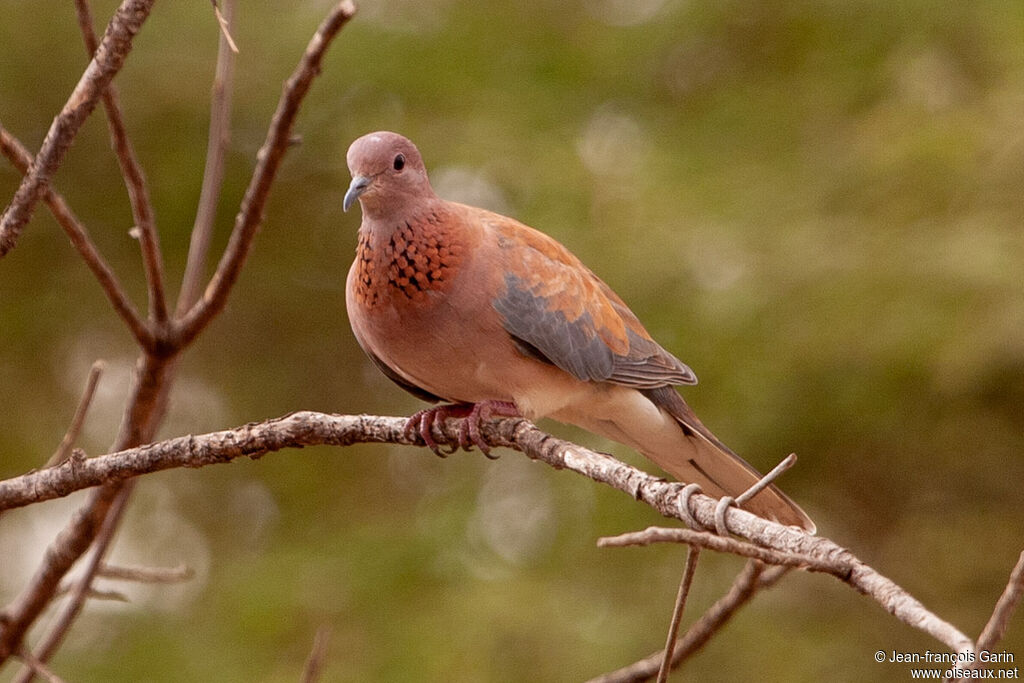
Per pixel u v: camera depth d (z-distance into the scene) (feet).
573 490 43.50
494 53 45.96
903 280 38.68
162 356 20.99
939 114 41.37
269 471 46.60
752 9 45.09
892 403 40.50
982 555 41.22
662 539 12.87
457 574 40.93
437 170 43.16
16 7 43.55
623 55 45.50
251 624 39.78
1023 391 41.47
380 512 45.34
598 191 42.45
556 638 37.65
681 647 19.79
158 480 46.39
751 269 39.73
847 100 44.11
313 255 47.75
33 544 45.27
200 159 43.96
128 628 41.04
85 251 19.56
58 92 43.57
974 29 43.04
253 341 48.49
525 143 43.24
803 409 40.52
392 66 44.32
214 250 45.70
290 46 44.45
